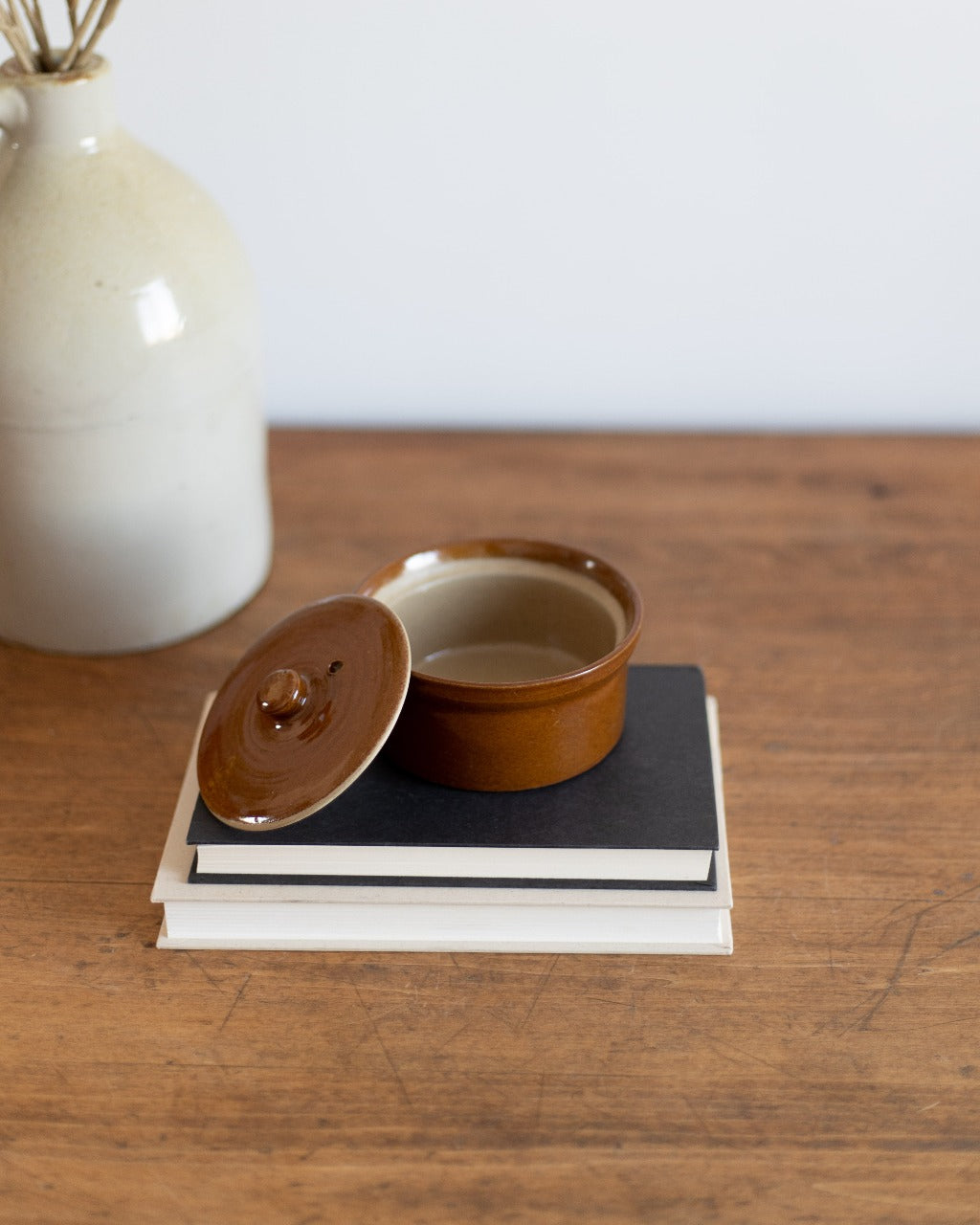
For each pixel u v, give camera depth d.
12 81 1.07
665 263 1.35
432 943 1.03
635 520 1.31
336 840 1.00
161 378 1.10
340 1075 0.98
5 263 1.08
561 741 1.02
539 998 1.01
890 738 1.13
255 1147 0.95
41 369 1.08
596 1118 0.96
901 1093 0.97
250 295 1.15
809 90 1.29
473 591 1.08
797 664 1.18
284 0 1.27
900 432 1.41
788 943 1.03
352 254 1.36
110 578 1.16
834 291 1.36
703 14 1.27
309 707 1.01
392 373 1.41
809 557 1.27
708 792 1.03
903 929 1.03
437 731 1.01
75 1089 0.97
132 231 1.09
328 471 1.36
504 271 1.36
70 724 1.15
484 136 1.31
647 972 1.02
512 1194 0.94
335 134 1.31
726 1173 0.94
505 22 1.27
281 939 1.03
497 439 1.40
